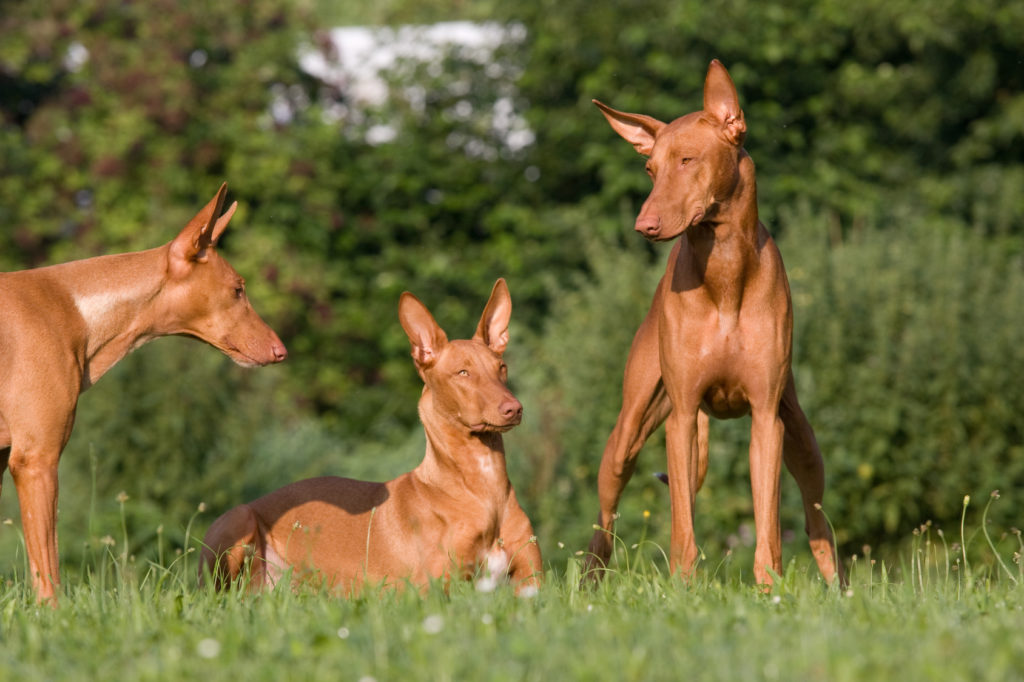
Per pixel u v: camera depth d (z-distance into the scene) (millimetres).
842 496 14445
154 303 7656
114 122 20859
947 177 23125
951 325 14672
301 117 22766
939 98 22969
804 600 5938
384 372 21750
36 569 6883
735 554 13953
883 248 16141
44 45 21688
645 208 7020
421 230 23031
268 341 7980
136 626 5566
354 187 22562
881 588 6637
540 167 23250
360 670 4711
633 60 22312
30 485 6898
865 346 14875
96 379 7523
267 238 20672
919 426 14555
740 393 7668
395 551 7715
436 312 21969
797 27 22250
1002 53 22906
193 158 21125
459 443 7609
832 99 22844
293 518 8102
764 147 22031
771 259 7500
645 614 5770
